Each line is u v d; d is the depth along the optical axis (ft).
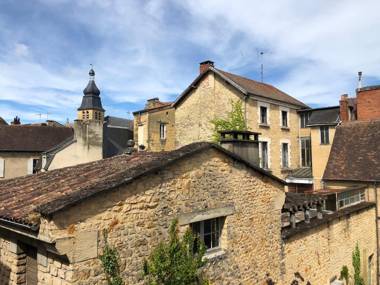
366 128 61.82
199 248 21.65
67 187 19.98
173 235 20.42
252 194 26.55
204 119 80.89
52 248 15.92
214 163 23.62
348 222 40.11
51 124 138.92
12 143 106.22
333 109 80.59
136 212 18.69
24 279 20.52
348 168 55.62
